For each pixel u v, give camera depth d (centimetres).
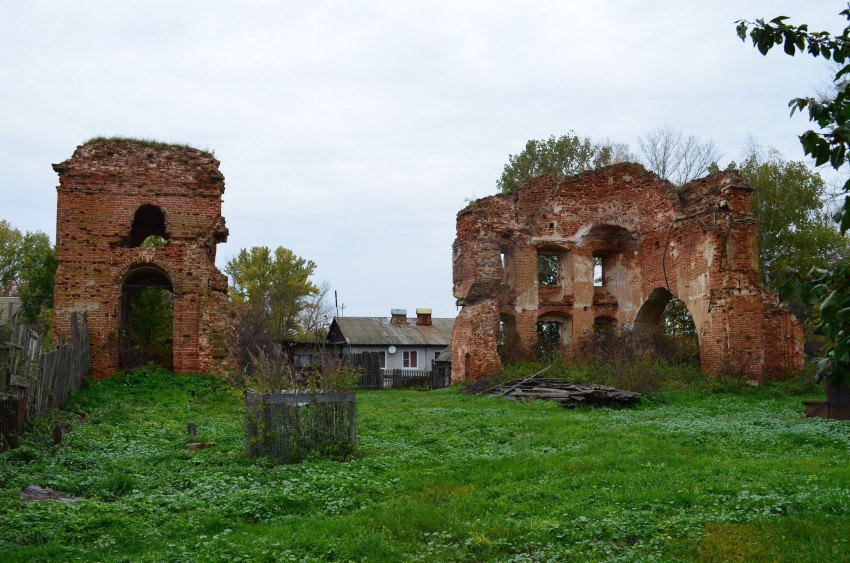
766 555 669
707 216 2970
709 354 2905
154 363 2572
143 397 2267
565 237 3497
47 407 1603
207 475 1112
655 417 1917
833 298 443
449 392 3031
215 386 2456
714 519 784
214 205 2688
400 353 5203
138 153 2648
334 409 1273
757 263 2891
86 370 2406
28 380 1373
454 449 1373
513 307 3394
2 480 985
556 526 782
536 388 2539
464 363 3312
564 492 958
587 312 3481
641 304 3378
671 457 1200
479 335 3212
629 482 998
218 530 809
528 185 3544
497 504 905
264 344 3862
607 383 2481
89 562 688
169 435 1560
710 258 2922
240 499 928
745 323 2814
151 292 2888
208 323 2594
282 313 6269
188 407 2111
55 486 1010
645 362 2652
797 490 899
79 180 2589
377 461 1196
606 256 3634
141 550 735
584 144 5438
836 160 498
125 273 2589
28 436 1303
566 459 1203
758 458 1208
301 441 1242
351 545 733
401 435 1577
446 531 796
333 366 1547
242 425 1736
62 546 720
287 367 1562
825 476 983
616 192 3503
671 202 3195
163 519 850
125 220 2609
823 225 4506
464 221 3409
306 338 5328
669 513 833
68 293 2534
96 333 2527
